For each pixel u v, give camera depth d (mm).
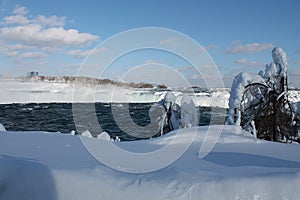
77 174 3158
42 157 4031
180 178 3051
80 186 3047
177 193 2883
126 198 2906
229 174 3143
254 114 11367
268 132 11211
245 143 5895
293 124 11188
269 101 11125
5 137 5945
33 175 3221
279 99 11047
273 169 3385
